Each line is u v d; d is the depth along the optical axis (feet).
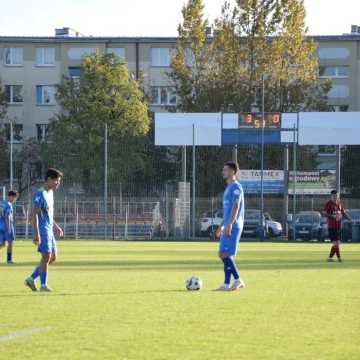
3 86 386.11
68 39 406.41
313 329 50.26
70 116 307.99
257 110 350.23
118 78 305.73
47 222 73.26
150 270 104.06
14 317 54.80
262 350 43.21
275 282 83.97
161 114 251.39
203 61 356.18
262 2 354.54
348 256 146.82
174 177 289.74
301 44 355.15
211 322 52.90
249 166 289.12
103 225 240.53
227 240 73.87
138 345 44.45
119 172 286.66
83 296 68.18
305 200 266.98
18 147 388.78
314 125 246.68
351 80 408.67
